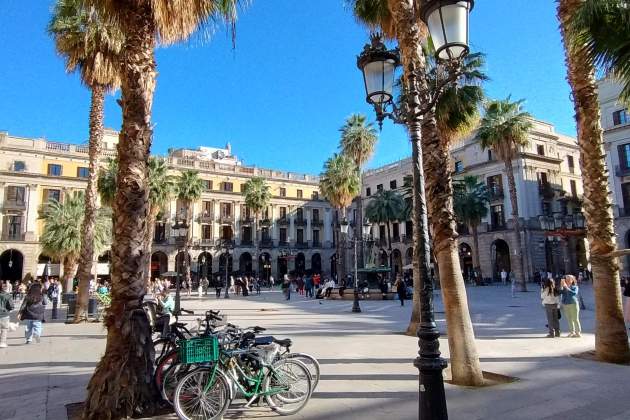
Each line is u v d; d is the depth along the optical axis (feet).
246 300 91.97
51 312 68.23
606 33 20.67
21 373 23.85
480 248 149.59
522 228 136.67
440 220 21.61
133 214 17.16
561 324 41.19
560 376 21.26
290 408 16.70
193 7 20.08
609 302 24.75
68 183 152.35
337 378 21.20
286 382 16.94
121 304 16.69
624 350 24.29
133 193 17.25
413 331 35.91
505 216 143.64
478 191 136.15
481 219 136.36
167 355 17.52
